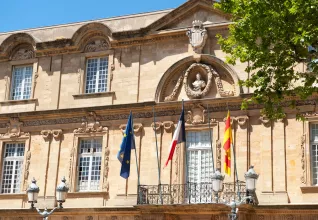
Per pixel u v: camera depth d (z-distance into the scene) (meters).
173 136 26.38
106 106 29.62
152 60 30.00
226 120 27.42
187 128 28.22
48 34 32.97
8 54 32.97
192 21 29.83
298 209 25.05
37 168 30.28
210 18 29.56
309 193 25.52
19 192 30.41
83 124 30.03
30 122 31.12
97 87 30.97
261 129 26.98
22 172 30.53
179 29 29.72
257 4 19.92
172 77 29.34
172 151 25.88
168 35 29.91
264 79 20.80
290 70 20.69
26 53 32.75
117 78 30.39
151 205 26.03
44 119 30.89
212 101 27.97
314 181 25.92
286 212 25.34
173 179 27.77
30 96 32.06
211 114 28.00
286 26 19.80
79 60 31.47
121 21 31.61
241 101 27.50
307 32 18.81
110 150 29.28
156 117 28.86
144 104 28.97
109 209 27.89
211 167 27.58
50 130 30.59
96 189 29.25
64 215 28.94
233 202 19.83
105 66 31.12
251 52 20.53
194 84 28.77
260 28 19.94
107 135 29.52
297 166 26.03
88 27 31.31
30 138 30.92
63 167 29.84
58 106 31.06
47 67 31.98
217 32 29.22
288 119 26.72
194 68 28.91
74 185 29.41
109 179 28.89
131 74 30.16
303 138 26.22
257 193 26.22
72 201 29.14
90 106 30.14
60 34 32.69
